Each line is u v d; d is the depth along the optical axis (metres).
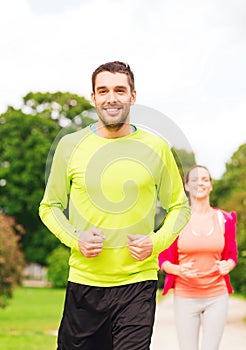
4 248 19.23
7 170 48.50
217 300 6.63
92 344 4.39
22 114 49.78
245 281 20.44
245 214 19.52
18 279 19.84
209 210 6.77
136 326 4.22
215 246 6.61
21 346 12.05
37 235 49.84
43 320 20.22
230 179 56.94
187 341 6.67
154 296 4.36
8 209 49.12
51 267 46.72
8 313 23.06
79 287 4.34
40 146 48.47
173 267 6.66
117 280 4.30
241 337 13.18
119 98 4.27
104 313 4.31
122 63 4.36
